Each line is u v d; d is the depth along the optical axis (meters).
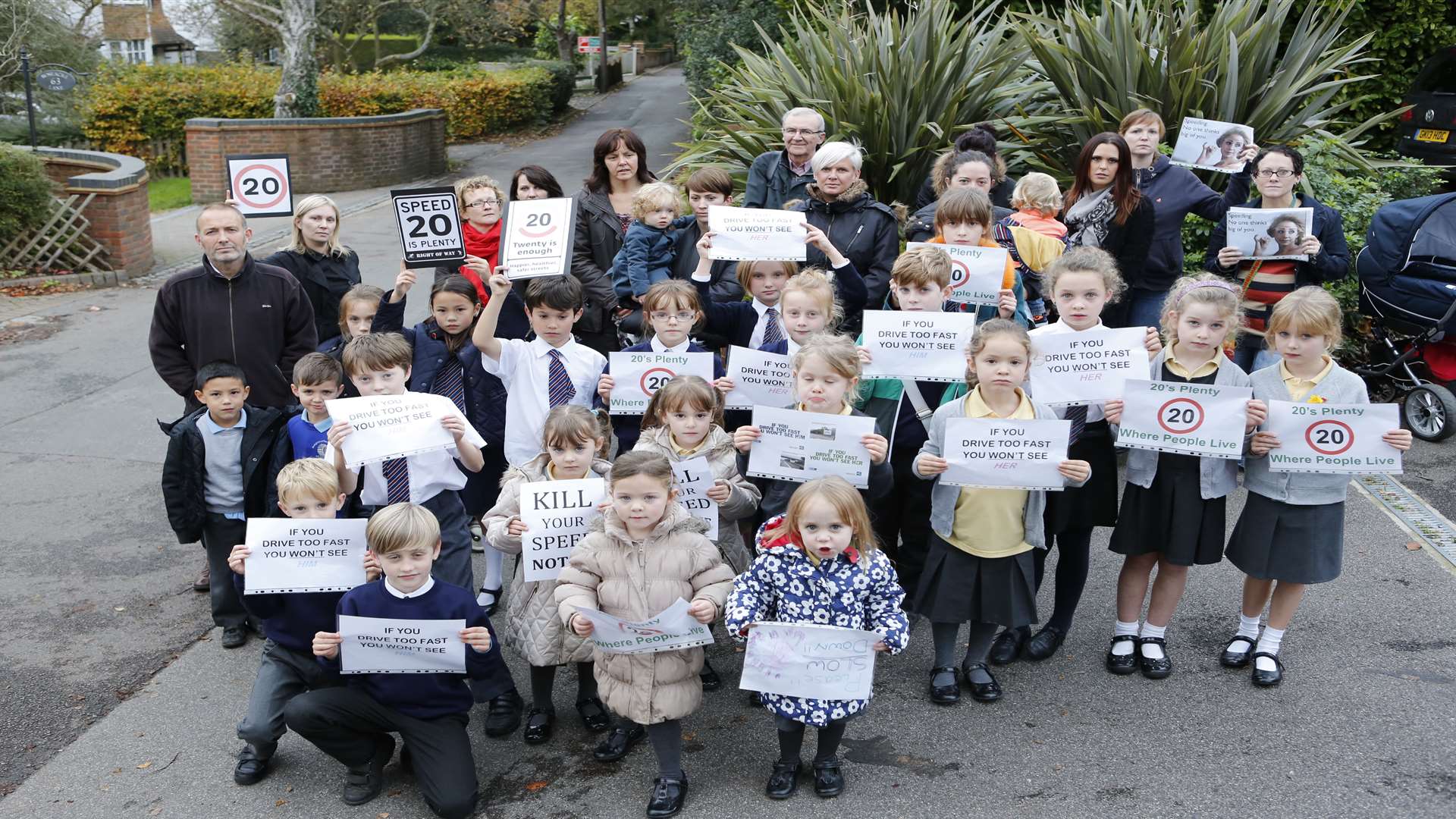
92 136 19.97
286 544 3.95
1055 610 4.73
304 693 3.76
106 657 4.90
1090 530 4.58
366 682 3.77
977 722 4.22
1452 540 5.57
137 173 12.26
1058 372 4.32
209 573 5.07
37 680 4.70
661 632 3.61
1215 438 4.12
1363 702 4.26
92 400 8.26
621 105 31.94
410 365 4.52
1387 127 12.30
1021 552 4.21
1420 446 6.77
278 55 28.44
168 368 5.46
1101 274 4.30
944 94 8.16
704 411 4.18
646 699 3.69
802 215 5.07
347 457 4.15
